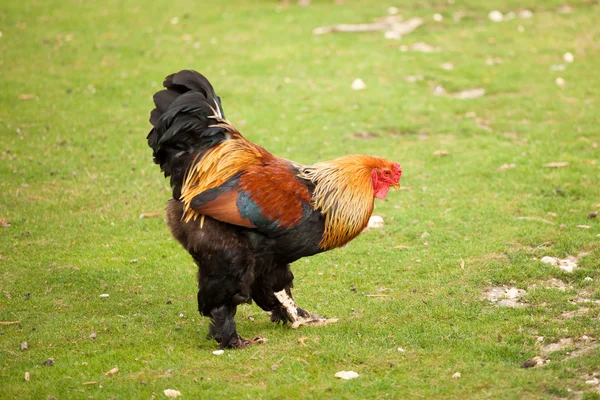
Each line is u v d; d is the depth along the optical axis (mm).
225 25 24047
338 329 8297
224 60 20750
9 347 7914
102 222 11922
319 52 21438
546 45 22688
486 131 16359
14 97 17406
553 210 12039
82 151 14805
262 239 7699
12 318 8703
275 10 25828
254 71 19891
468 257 10406
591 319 8227
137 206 12578
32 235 11312
